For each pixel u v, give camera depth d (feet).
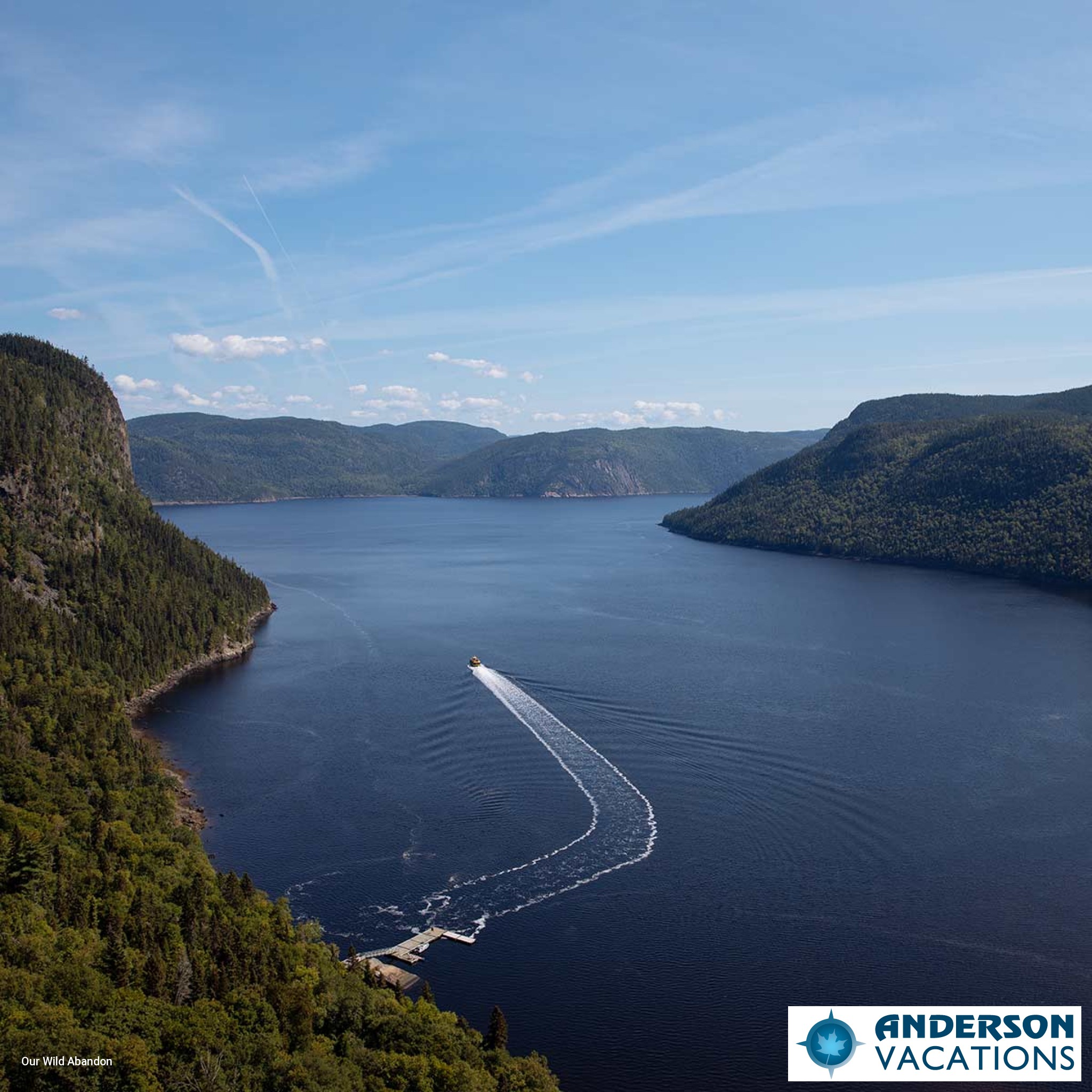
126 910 363.35
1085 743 579.48
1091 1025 332.19
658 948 374.63
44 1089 258.57
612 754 569.23
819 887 415.85
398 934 386.52
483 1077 291.17
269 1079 279.28
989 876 422.41
